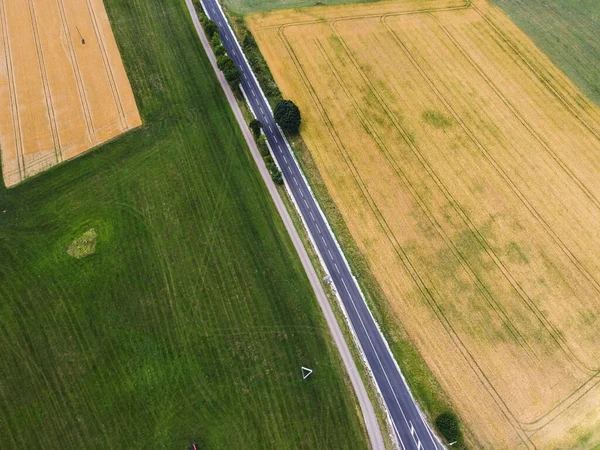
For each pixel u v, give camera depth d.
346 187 65.06
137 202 62.19
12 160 65.75
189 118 71.00
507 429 49.31
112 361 51.06
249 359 51.78
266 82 74.75
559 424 49.75
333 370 51.81
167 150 67.31
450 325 55.03
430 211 63.28
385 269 58.66
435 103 74.06
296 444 47.75
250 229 60.72
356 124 71.25
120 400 49.03
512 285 57.94
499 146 69.75
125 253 58.00
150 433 47.62
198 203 62.41
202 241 59.34
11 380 49.59
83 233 59.19
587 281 58.66
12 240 58.44
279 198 63.78
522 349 53.84
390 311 55.75
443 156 68.44
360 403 50.19
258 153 67.88
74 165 65.38
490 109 73.69
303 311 55.19
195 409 48.91
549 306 56.66
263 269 57.75
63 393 49.16
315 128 70.69
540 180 66.69
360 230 61.53
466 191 65.19
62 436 47.16
